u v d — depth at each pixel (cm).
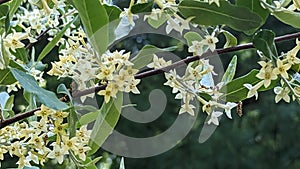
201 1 54
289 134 362
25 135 61
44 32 70
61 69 58
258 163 364
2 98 72
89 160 67
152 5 55
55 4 61
